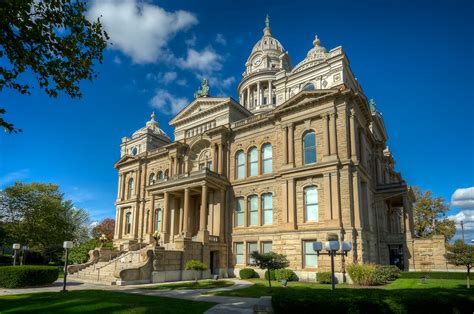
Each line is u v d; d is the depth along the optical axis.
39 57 12.09
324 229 31.30
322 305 11.74
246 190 39.91
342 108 33.62
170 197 45.53
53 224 52.91
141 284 28.78
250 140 41.25
